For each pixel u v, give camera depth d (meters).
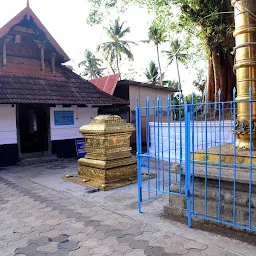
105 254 3.38
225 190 4.00
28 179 7.70
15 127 10.17
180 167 4.35
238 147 4.37
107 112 15.85
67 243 3.70
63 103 10.23
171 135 9.59
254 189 3.76
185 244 3.54
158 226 4.12
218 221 3.73
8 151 9.99
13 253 3.48
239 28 4.29
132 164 7.11
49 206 5.23
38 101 9.66
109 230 4.06
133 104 15.00
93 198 5.66
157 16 10.82
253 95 4.16
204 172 4.12
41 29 10.82
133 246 3.55
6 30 10.01
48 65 11.61
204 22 10.59
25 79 10.41
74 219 4.54
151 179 7.06
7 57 10.42
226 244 3.48
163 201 5.29
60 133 11.41
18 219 4.61
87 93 11.62
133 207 5.02
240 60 4.30
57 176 7.96
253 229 3.39
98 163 6.66
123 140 7.00
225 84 11.53
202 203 4.14
